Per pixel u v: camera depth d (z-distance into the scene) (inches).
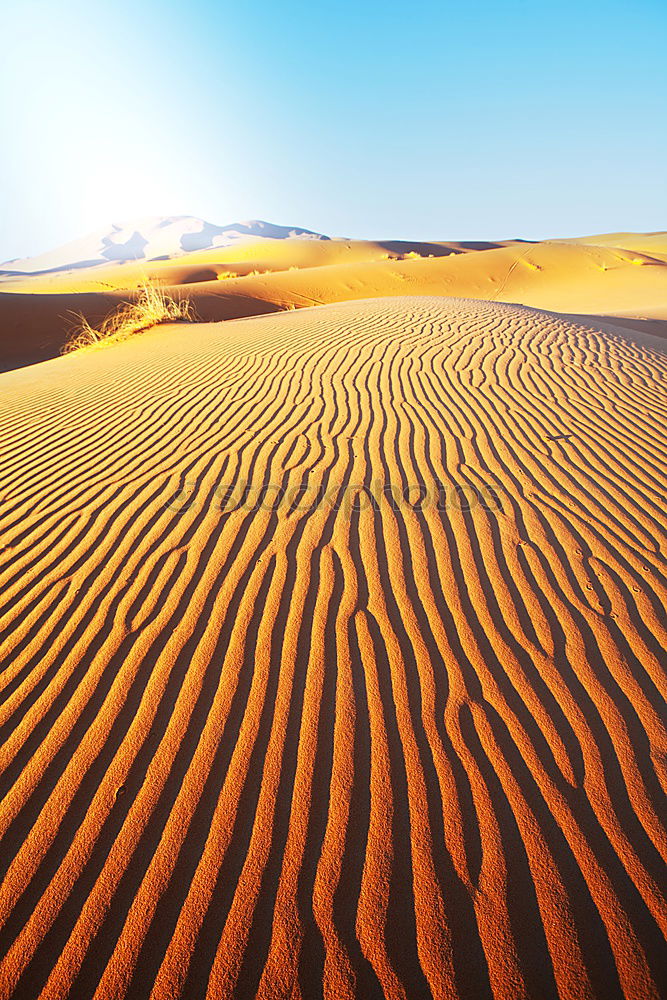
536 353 313.1
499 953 65.7
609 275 1309.1
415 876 73.2
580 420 223.8
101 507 167.9
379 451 195.8
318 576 130.6
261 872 74.0
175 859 75.8
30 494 180.2
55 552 146.5
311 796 83.2
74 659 110.2
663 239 2578.7
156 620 119.2
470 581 128.3
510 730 92.9
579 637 112.0
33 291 1459.2
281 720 95.3
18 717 98.0
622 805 81.4
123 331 501.0
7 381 339.0
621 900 70.4
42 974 64.9
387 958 65.4
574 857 75.0
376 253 2500.0
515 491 167.6
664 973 63.8
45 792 85.0
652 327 598.9
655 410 237.0
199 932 68.2
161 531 152.6
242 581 130.0
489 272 1421.0
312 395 253.4
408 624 115.7
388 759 88.4
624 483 173.9
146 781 86.2
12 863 75.9
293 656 108.3
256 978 64.0
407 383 263.7
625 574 130.6
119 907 70.9
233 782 85.5
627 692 99.7
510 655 107.7
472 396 247.9
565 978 63.5
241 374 292.2
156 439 218.4
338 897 71.2
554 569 132.3
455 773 86.1
